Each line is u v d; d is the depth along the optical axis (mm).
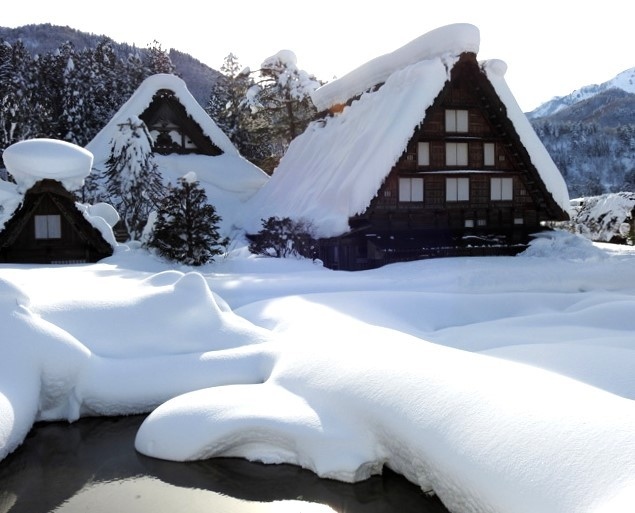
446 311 10961
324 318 9461
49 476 5980
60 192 17234
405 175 19969
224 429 6156
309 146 26859
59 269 14391
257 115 38781
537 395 4879
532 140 20609
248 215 27625
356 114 23031
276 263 17797
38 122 43188
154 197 23297
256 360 7887
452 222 20734
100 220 18156
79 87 48562
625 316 9609
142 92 30719
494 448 4504
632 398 5480
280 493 5609
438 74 18922
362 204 18172
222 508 5391
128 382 7457
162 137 31578
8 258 17406
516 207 21484
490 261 17688
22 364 6887
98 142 29906
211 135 32094
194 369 7695
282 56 37656
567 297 11734
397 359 6215
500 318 10922
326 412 6156
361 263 19578
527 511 3980
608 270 15008
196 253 16969
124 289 9477
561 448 4152
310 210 21234
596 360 6449
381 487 5602
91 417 7430
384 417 5609
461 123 20562
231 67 56562
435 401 5301
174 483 5836
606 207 34750
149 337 8242
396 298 11117
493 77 19703
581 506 3711
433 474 5047
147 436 6465
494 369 5652
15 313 7289
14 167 17172
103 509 5379
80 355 7320
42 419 7242
